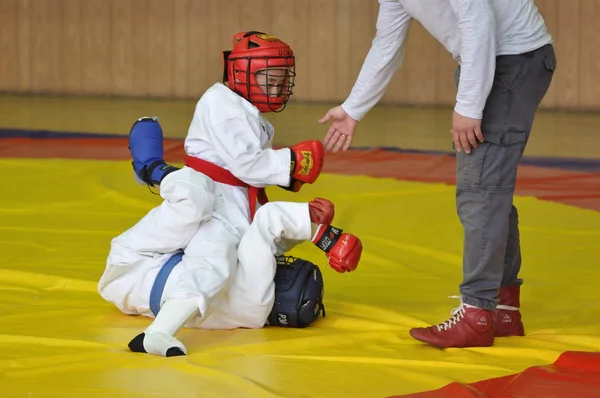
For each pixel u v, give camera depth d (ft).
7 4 109.60
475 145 23.80
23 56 110.01
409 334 24.99
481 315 24.14
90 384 20.76
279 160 26.05
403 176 53.31
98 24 108.06
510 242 25.53
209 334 25.32
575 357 22.97
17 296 29.04
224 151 25.96
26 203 44.37
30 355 22.93
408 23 26.37
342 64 102.99
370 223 40.98
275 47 26.53
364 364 22.44
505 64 23.84
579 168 57.57
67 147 64.18
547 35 24.63
